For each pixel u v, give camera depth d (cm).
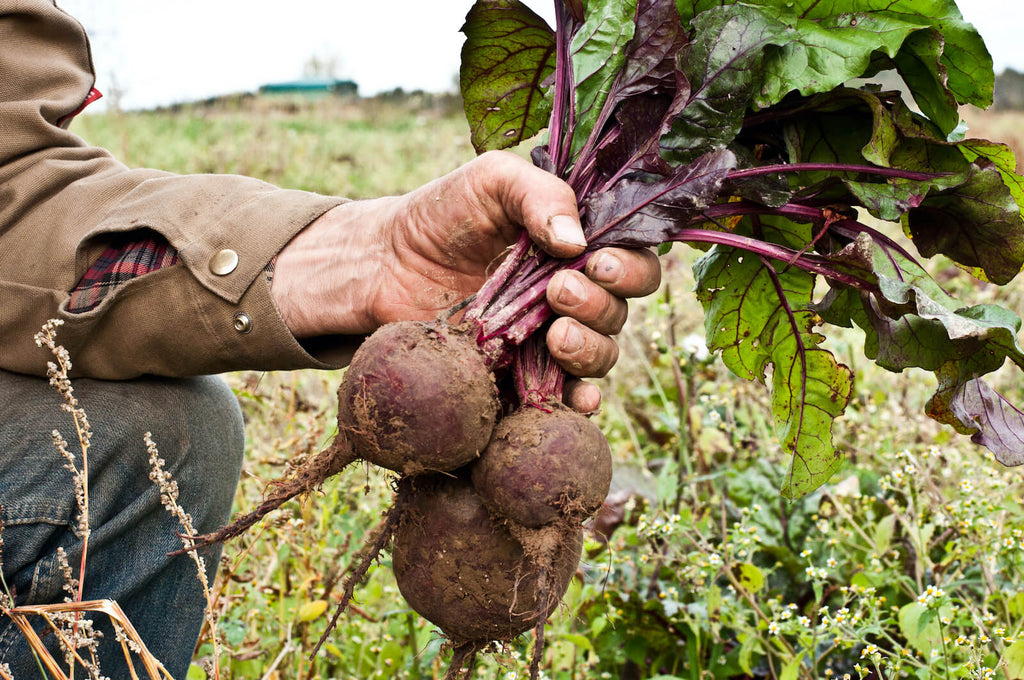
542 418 134
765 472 260
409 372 126
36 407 154
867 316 152
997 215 145
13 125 152
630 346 430
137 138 1119
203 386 178
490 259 149
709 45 143
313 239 156
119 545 158
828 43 142
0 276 150
